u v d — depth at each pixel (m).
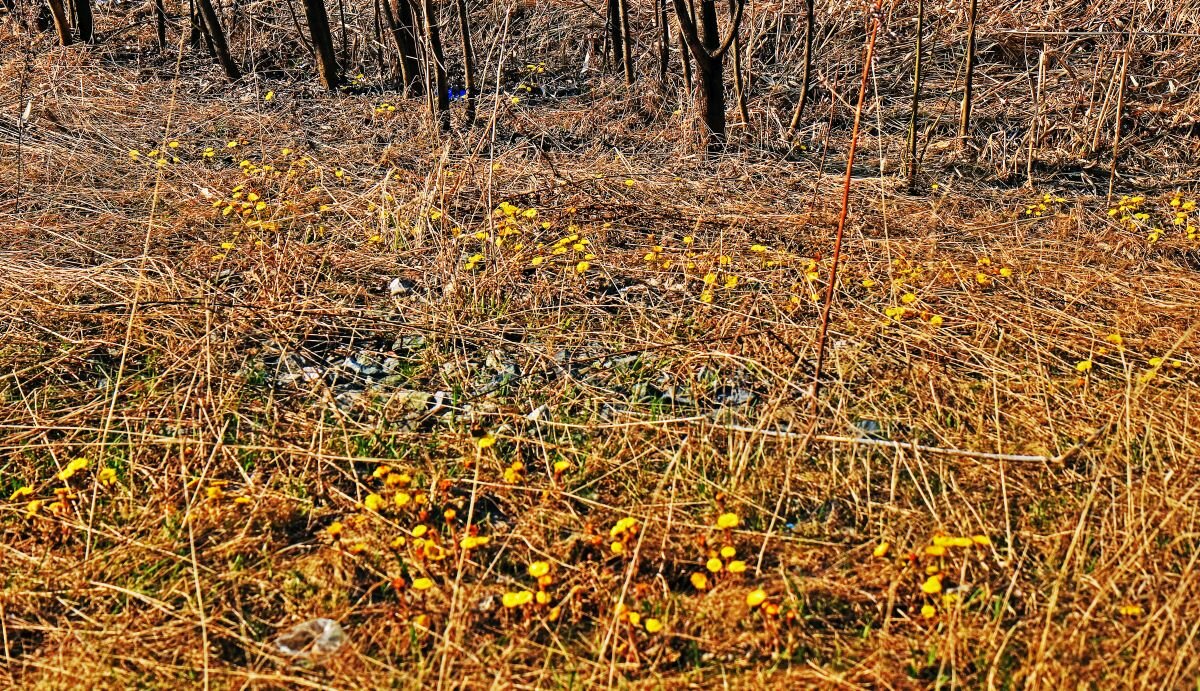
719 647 2.45
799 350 3.79
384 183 5.11
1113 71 6.45
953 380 3.60
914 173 5.63
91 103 6.98
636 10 8.47
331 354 3.91
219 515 2.93
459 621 2.50
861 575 2.68
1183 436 3.14
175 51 8.63
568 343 3.96
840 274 4.42
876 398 3.51
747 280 4.45
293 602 2.64
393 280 4.54
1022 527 2.84
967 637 2.41
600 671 2.37
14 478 3.14
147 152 6.20
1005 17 7.69
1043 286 4.35
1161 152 6.16
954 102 6.92
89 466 3.19
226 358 3.79
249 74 8.09
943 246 4.84
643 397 3.57
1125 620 2.45
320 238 5.04
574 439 3.34
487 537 2.66
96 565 2.76
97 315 4.06
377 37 8.14
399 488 2.99
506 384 3.66
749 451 3.13
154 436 3.29
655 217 5.19
